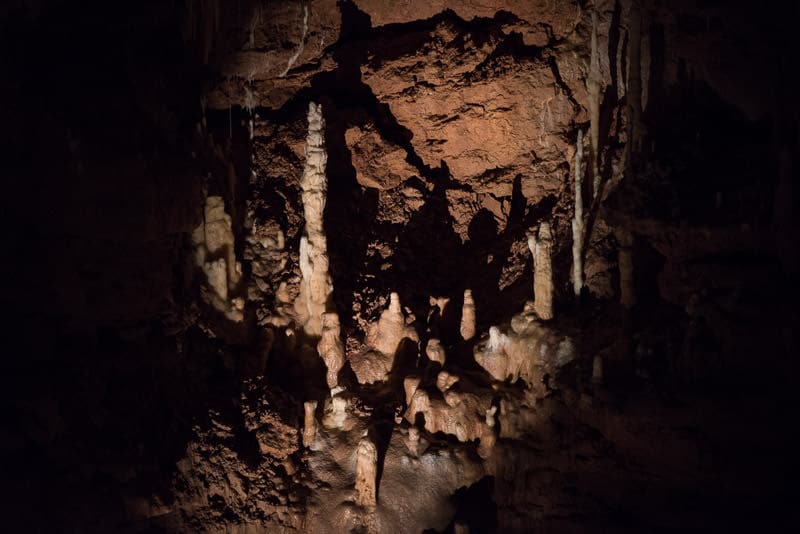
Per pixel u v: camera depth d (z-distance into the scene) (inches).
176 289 370.6
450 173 475.5
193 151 375.6
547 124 461.1
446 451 344.2
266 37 490.9
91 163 306.8
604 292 371.6
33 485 283.6
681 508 280.1
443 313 401.7
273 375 384.8
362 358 388.5
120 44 333.4
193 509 317.4
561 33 474.6
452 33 477.7
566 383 327.3
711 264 303.3
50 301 311.7
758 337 277.0
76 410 306.3
